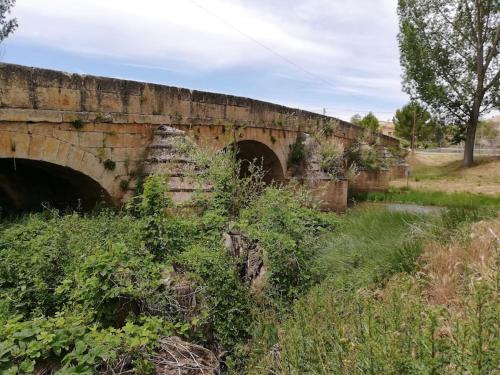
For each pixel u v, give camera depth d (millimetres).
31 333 4375
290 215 9484
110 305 5816
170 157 11977
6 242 8016
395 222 9336
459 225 7945
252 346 6266
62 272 6887
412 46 38000
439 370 3369
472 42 37781
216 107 15320
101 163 11352
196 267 7230
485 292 4074
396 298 4801
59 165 10406
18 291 6516
